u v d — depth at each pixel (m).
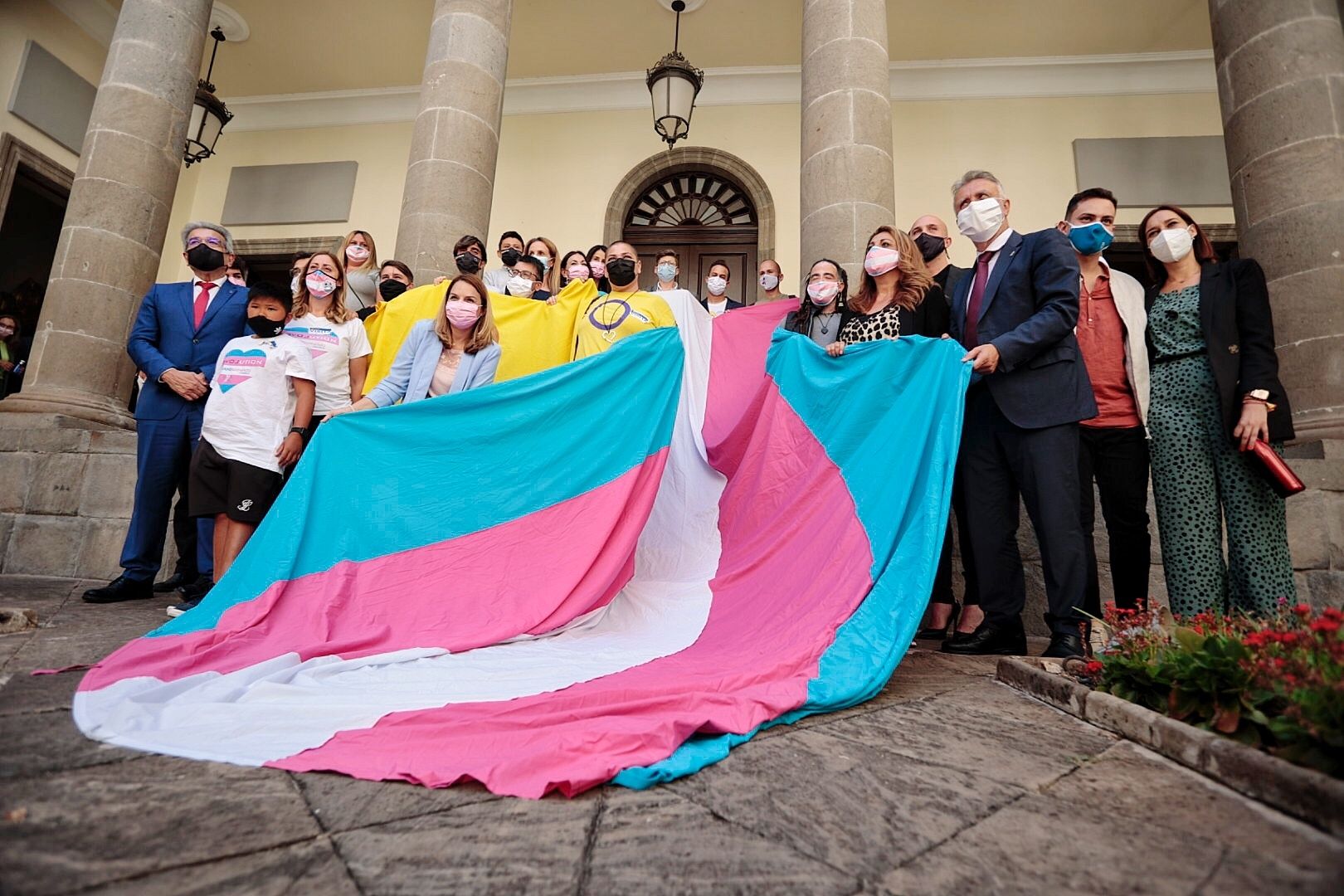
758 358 4.04
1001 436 2.88
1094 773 1.46
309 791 1.30
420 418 3.08
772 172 9.05
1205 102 8.64
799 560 2.80
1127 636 1.96
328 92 9.98
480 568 2.79
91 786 1.25
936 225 3.96
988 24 8.44
